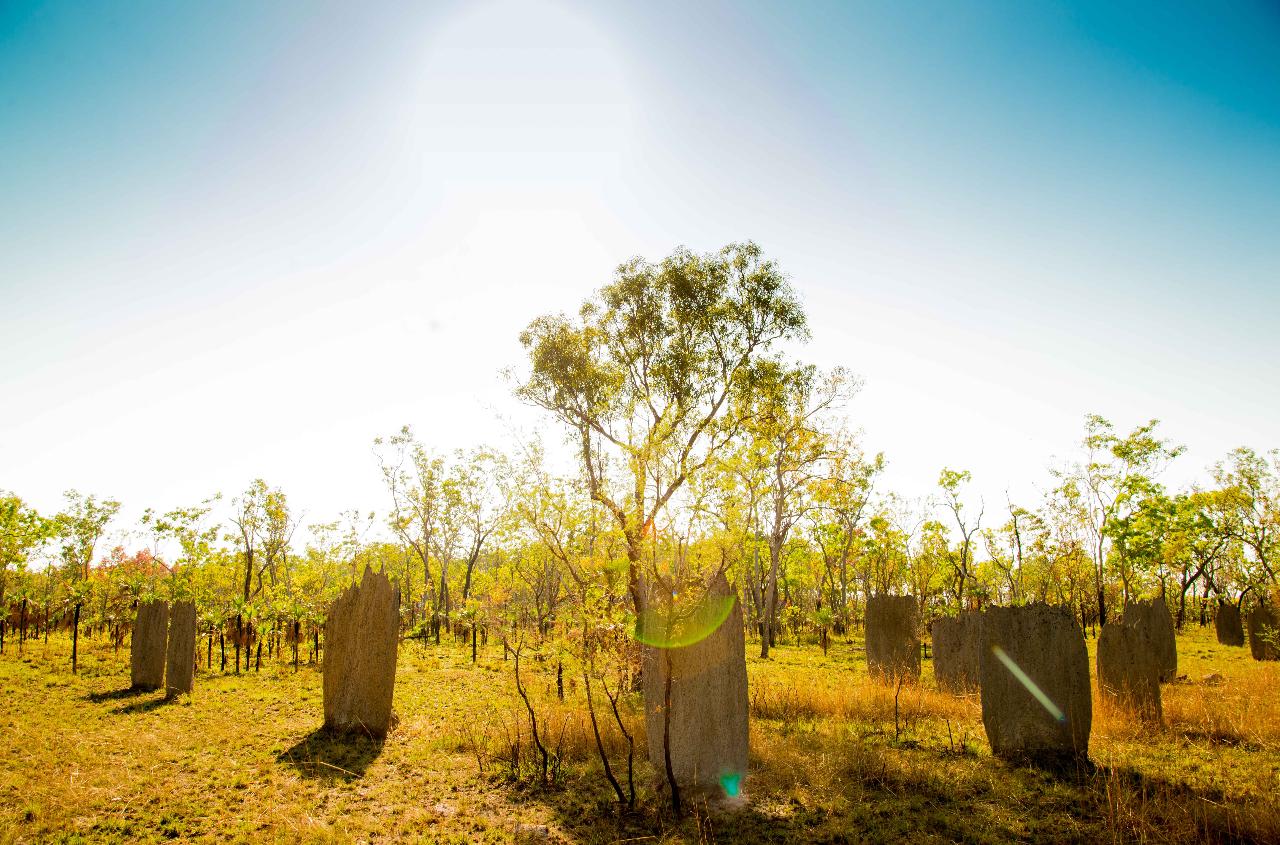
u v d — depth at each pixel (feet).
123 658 70.33
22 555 89.45
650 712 29.50
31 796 27.14
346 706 38.96
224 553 98.02
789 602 159.63
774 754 31.99
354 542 114.32
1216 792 25.32
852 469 104.78
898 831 23.72
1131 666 37.24
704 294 64.34
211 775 30.50
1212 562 129.08
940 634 55.11
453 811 26.81
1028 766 29.58
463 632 101.71
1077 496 113.60
